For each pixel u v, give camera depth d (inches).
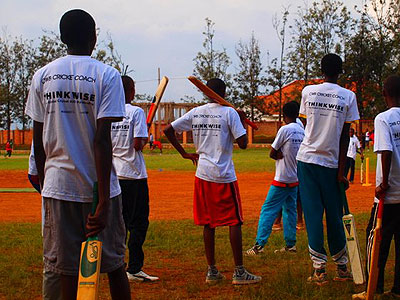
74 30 159.3
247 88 2348.7
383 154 219.9
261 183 771.4
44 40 2581.2
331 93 247.8
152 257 311.9
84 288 145.9
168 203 572.1
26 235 381.7
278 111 2306.8
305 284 241.3
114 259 162.7
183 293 239.8
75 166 154.9
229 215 254.7
